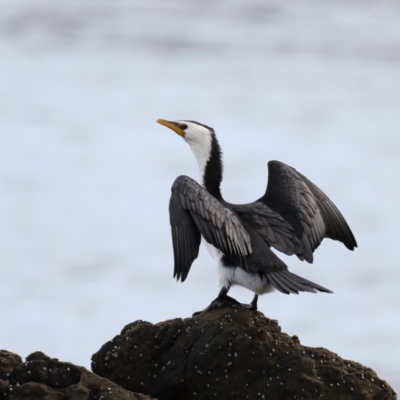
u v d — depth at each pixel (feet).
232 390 41.60
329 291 45.01
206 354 42.04
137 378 43.32
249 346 41.78
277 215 49.67
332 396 41.16
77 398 38.06
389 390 41.63
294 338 43.86
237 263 47.52
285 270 46.88
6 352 40.65
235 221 47.50
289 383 41.04
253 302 47.83
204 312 46.65
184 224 47.03
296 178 52.49
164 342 43.55
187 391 42.57
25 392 38.11
